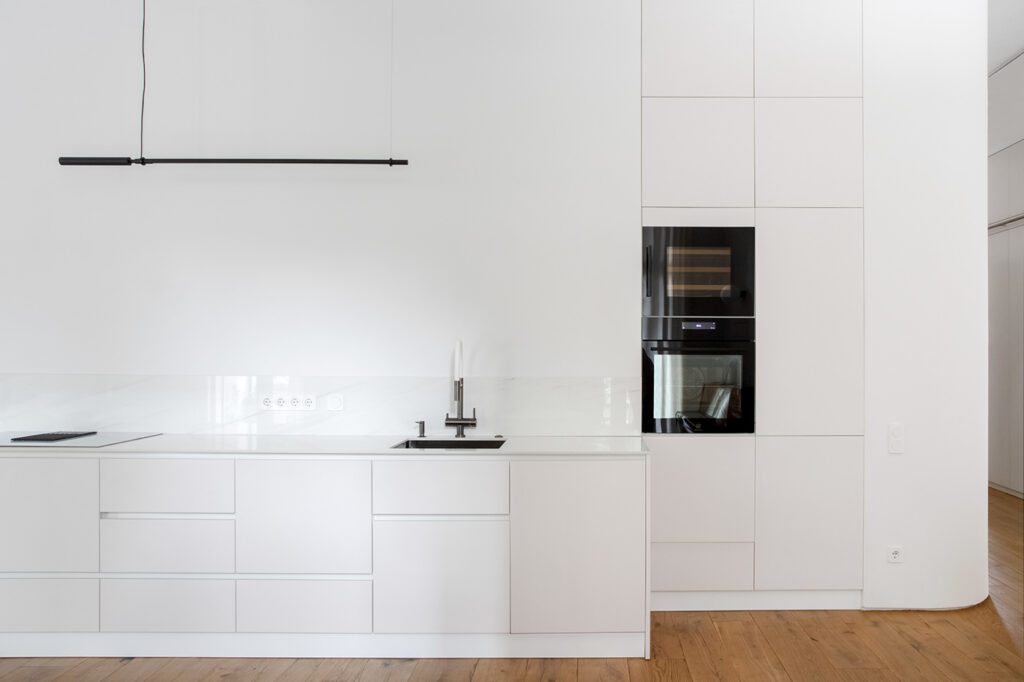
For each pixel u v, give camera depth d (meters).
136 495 2.51
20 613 2.51
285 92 3.02
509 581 2.51
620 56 3.01
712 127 2.99
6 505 2.52
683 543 2.97
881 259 2.95
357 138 3.02
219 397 3.02
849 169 2.97
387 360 3.02
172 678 2.35
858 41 2.97
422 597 2.51
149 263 3.02
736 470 2.96
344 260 3.02
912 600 2.93
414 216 3.02
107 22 3.02
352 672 2.39
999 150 5.19
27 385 3.01
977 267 2.96
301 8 3.02
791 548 2.96
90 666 2.45
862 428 2.95
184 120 3.03
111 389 3.01
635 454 2.50
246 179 3.02
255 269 3.02
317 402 3.02
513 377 3.02
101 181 3.01
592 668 2.42
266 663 2.47
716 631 2.72
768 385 2.97
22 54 3.02
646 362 2.99
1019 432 5.09
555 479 2.51
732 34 2.99
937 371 2.94
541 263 3.02
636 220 3.01
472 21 3.02
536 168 3.02
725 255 2.97
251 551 2.51
